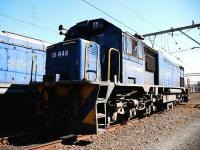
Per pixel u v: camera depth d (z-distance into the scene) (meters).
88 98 6.35
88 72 7.07
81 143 6.07
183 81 20.50
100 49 7.91
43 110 7.20
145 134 7.14
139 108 9.76
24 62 9.91
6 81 9.11
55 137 6.85
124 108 8.56
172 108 15.80
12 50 9.45
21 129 8.34
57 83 6.60
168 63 14.62
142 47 9.93
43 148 5.44
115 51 7.99
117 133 7.18
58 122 6.86
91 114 6.23
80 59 6.81
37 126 8.70
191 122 9.75
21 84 9.05
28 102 9.66
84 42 7.00
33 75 10.22
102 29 8.34
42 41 11.05
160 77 12.31
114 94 7.97
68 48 7.12
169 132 7.50
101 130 6.36
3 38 9.17
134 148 5.55
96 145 5.78
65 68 7.08
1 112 8.96
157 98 12.02
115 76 7.20
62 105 6.72
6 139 6.54
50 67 7.61
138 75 9.32
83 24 8.52
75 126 6.48
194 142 6.27
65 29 8.77
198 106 17.34
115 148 5.54
